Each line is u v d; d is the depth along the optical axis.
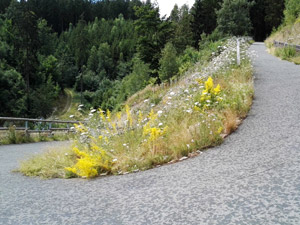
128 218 2.81
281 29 36.00
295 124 5.48
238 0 52.53
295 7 35.53
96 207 3.19
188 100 7.05
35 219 3.03
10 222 3.00
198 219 2.61
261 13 72.31
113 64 137.12
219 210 2.74
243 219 2.52
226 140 5.19
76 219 2.92
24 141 13.21
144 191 3.50
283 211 2.59
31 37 80.12
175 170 4.16
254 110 6.80
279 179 3.31
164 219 2.69
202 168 4.04
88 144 5.82
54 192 3.96
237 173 3.65
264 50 24.14
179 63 38.53
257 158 4.11
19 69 80.38
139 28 43.31
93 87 119.88
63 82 119.44
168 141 5.16
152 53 43.16
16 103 65.69
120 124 6.22
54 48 140.25
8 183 4.74
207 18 69.75
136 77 52.59
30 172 5.42
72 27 190.38
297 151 4.16
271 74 11.34
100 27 173.62
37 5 184.75
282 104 7.02
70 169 4.71
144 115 7.73
